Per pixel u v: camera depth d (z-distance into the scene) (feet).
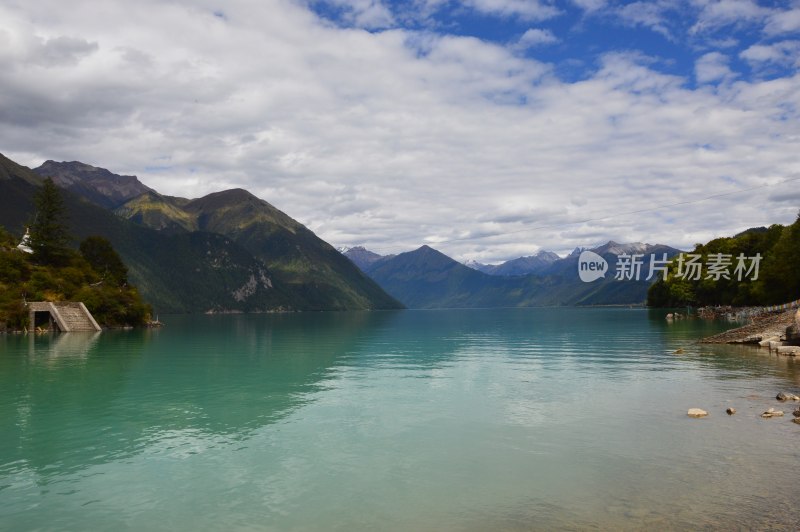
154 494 51.39
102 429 77.30
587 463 58.44
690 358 155.53
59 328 364.38
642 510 45.57
